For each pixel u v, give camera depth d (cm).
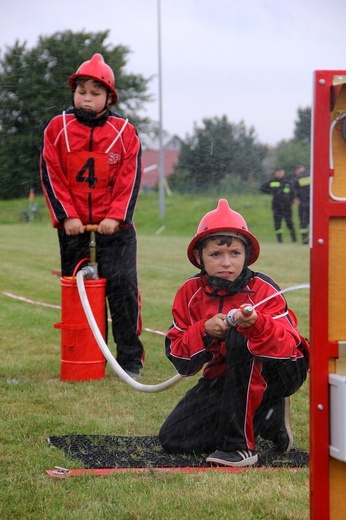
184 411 380
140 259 1535
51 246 1980
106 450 383
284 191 1980
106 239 565
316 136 230
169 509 296
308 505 297
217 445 367
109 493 314
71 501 307
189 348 354
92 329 480
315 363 234
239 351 349
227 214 361
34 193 3912
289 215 1995
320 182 230
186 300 374
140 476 338
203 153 3466
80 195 562
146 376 566
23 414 449
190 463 365
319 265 232
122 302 568
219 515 288
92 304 539
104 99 560
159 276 1239
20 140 3841
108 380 545
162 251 1741
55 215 555
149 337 722
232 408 355
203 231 360
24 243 2088
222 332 345
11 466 354
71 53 3922
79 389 514
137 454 379
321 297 233
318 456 237
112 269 565
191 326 356
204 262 366
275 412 376
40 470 349
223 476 335
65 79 3891
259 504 299
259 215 2600
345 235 234
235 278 363
